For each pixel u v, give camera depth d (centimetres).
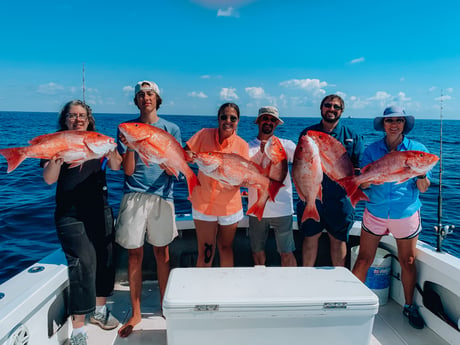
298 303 178
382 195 261
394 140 267
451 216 663
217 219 278
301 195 261
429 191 856
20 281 210
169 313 177
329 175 252
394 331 258
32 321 201
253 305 177
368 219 272
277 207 289
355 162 295
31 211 646
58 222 230
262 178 249
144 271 334
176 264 338
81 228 232
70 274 227
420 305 268
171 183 272
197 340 182
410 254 265
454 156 1543
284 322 182
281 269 217
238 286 193
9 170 207
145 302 301
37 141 210
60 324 234
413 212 259
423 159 221
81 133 216
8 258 449
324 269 218
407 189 258
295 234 340
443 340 247
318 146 251
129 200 259
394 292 301
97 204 247
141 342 247
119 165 244
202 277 204
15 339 184
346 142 293
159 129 229
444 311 250
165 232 267
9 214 627
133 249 265
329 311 181
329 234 296
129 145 226
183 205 701
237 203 277
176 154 234
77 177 236
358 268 278
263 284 196
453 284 237
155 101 265
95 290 241
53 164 222
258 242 300
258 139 304
